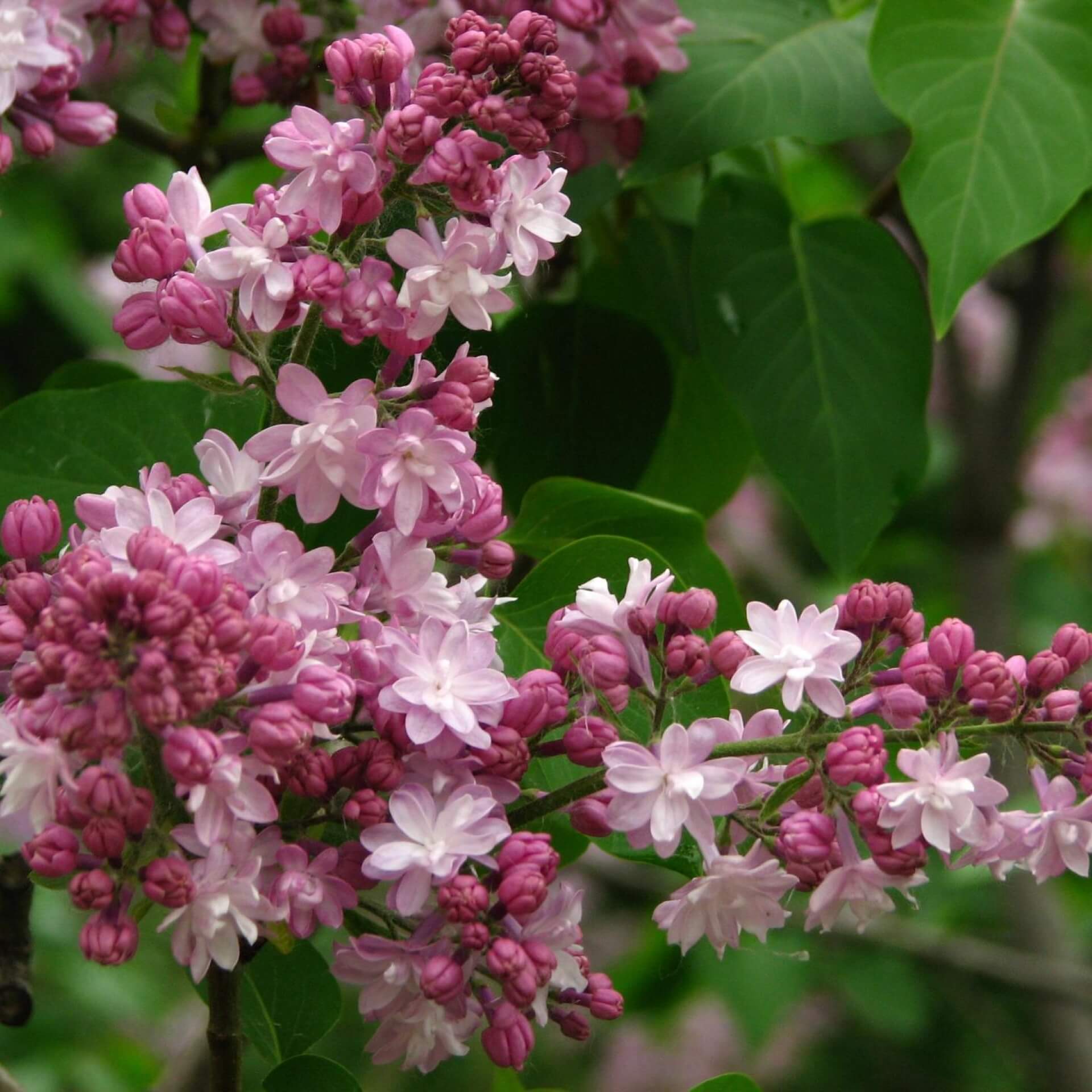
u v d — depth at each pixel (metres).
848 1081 1.93
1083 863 1.00
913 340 1.16
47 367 2.09
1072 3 1.12
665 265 1.20
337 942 1.02
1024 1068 1.88
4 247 2.01
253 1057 1.22
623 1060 1.94
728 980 1.56
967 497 1.82
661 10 1.12
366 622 1.00
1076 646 1.00
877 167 1.60
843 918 1.62
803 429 1.15
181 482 1.01
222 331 1.00
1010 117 1.11
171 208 1.00
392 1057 1.01
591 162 1.14
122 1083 1.63
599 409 1.17
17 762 0.97
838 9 1.20
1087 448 2.23
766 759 1.02
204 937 0.98
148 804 0.97
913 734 1.01
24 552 1.00
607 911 1.85
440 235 1.02
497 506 1.02
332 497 1.00
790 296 1.15
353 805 0.99
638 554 1.07
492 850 1.02
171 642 0.96
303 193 0.99
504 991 1.00
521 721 1.00
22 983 1.14
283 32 1.15
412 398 1.00
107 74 1.24
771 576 2.18
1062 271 1.85
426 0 1.12
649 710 1.02
